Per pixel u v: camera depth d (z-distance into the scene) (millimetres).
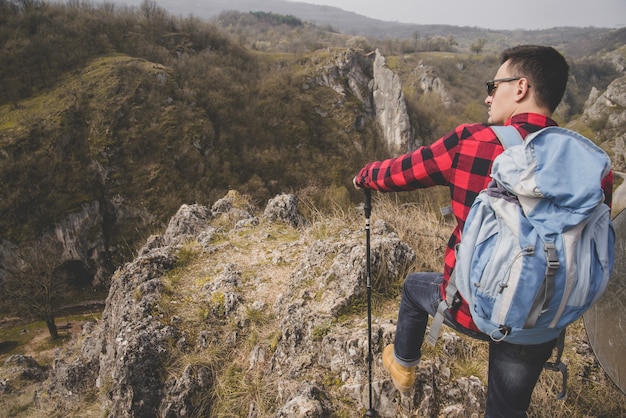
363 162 74500
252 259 4844
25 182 49906
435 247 4469
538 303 1352
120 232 52812
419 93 100500
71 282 50375
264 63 87125
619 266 2240
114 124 56781
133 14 83188
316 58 85188
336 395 2848
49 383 6145
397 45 142250
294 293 3822
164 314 3947
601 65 121625
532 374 1673
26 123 53562
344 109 79188
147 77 62406
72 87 58781
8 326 35281
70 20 73188
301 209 6441
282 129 71500
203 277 4539
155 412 3445
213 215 6633
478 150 1512
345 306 3441
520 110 1573
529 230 1361
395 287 3658
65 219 50344
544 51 1552
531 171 1366
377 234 4504
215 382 3457
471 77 117375
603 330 2307
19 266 44906
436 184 1688
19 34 67000
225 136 64625
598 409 2924
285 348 3379
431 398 2678
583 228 1375
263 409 3041
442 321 1706
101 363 4551
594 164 1360
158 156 57031
